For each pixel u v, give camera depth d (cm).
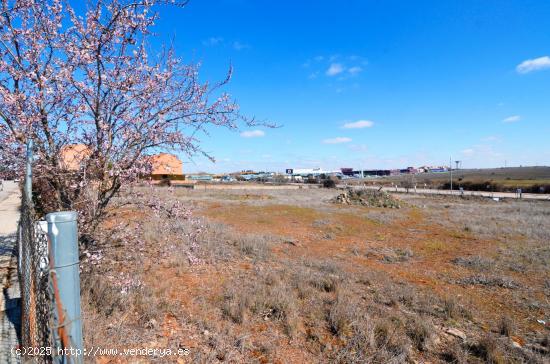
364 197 2439
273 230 1243
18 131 348
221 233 992
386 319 431
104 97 372
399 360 346
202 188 4031
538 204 2520
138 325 376
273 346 360
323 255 870
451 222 1528
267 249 845
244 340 368
